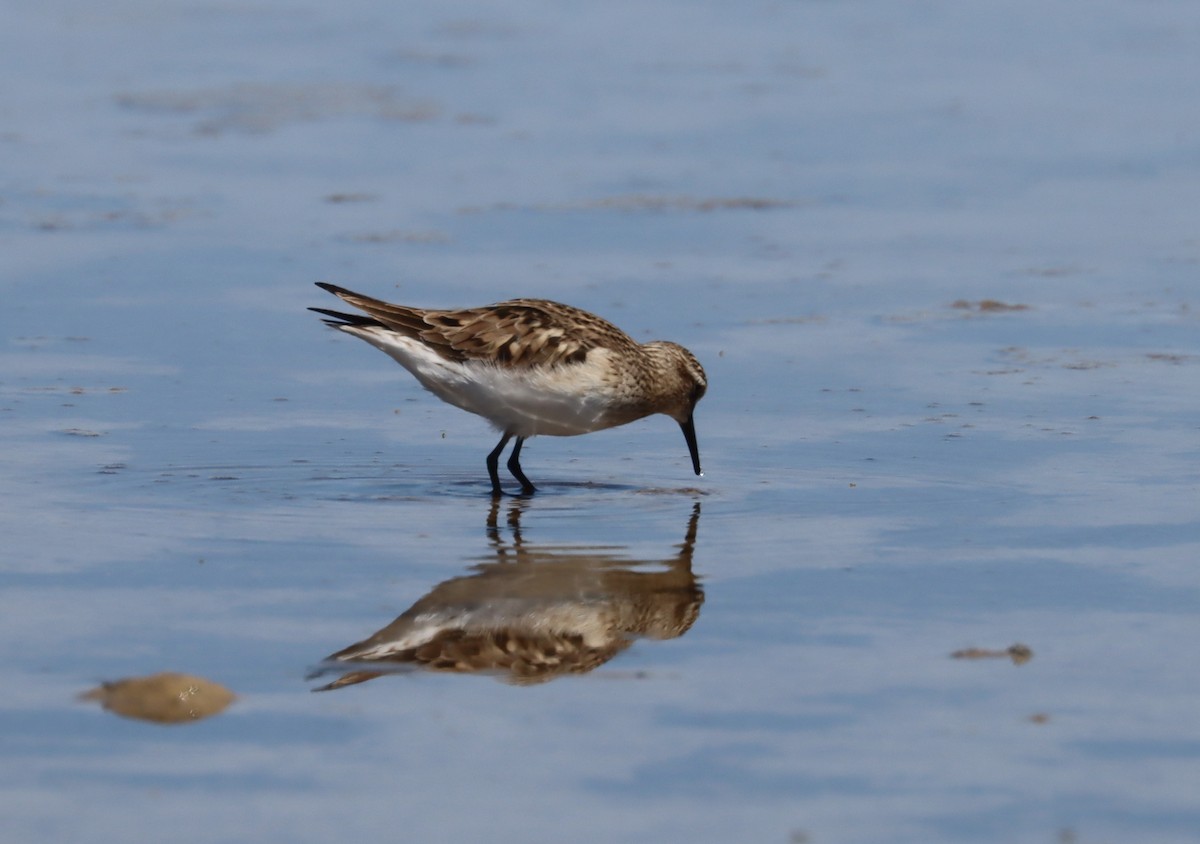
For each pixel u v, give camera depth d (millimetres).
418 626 10211
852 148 27734
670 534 12344
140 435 14984
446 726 8734
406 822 7688
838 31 37156
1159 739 8539
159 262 21281
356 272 20859
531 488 13797
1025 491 13273
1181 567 11273
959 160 26953
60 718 8742
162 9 39000
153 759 8297
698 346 18125
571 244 22328
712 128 28969
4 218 23172
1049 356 17641
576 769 8227
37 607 10414
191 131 28719
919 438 14953
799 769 8234
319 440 15078
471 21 37938
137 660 9547
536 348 13914
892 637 10000
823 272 21125
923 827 7652
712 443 15102
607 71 33344
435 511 13023
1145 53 34469
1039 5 39406
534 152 27500
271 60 34000
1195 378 16703
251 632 10055
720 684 9289
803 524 12547
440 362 13891
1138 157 26906
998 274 20984
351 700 9047
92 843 7473
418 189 25234
